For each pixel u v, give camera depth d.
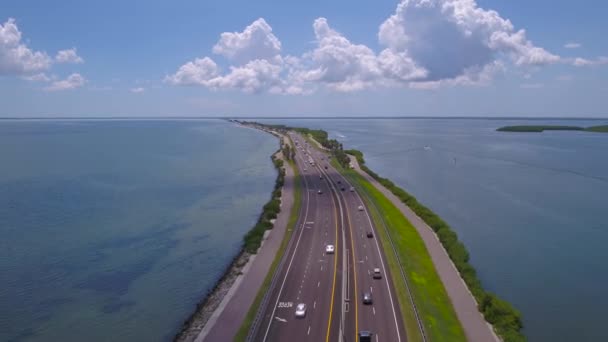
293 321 77.31
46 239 128.50
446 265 105.75
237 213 160.12
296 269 100.12
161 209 164.25
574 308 91.81
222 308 83.75
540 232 139.88
